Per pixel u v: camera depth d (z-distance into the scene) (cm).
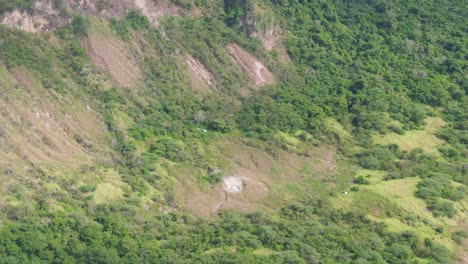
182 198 7769
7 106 7769
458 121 9675
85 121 8300
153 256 6662
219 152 8588
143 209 7388
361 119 9450
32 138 7688
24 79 8194
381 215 7856
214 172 8200
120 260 6569
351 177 8512
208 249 6938
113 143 8244
